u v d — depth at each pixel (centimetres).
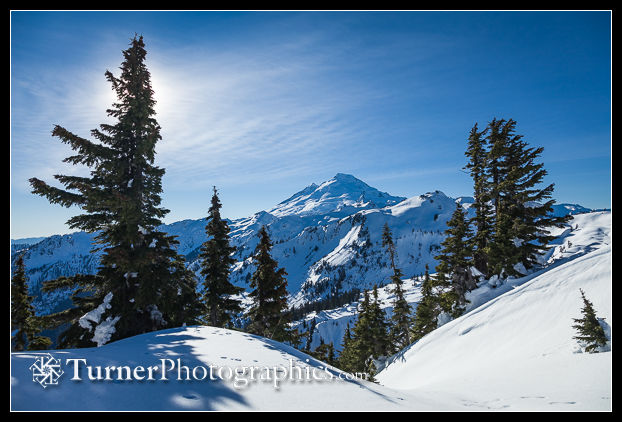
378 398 725
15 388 457
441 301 3105
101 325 1412
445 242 3153
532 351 1414
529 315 1794
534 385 1011
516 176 2792
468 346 1908
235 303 2467
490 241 2878
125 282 1507
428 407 724
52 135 1346
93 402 471
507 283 2644
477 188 3041
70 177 1427
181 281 1750
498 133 3048
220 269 2417
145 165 1606
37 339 2128
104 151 1488
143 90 1661
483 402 859
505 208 2944
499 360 1512
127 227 1474
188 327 1299
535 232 2919
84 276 1541
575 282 1777
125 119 1608
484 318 2077
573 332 1372
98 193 1397
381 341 3509
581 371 1021
